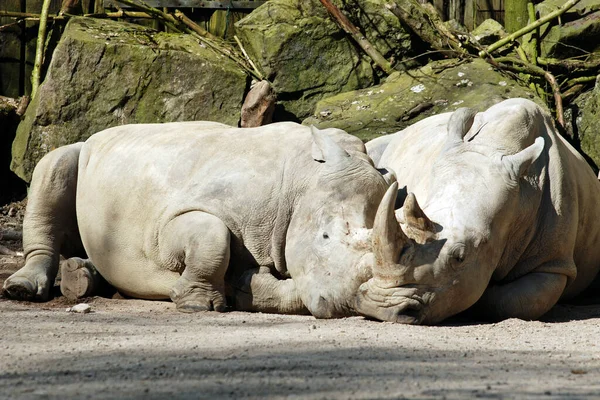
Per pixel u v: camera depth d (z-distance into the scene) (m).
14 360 14.51
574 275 22.53
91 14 41.72
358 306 19.08
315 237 20.67
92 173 25.02
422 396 11.70
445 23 41.16
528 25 39.31
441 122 25.48
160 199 23.08
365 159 22.02
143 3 41.94
